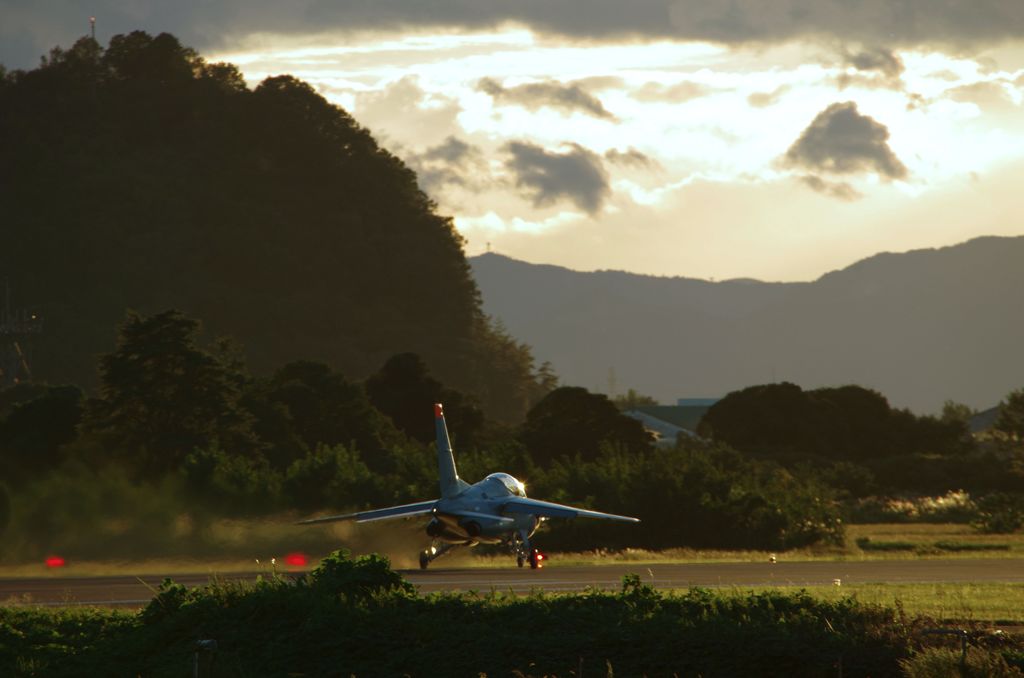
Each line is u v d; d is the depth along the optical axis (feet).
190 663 113.09
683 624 122.93
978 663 107.65
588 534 359.87
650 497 368.07
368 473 351.46
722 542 363.97
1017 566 261.24
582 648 116.16
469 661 113.29
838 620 129.49
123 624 129.80
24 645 122.42
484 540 229.25
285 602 124.57
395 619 121.60
